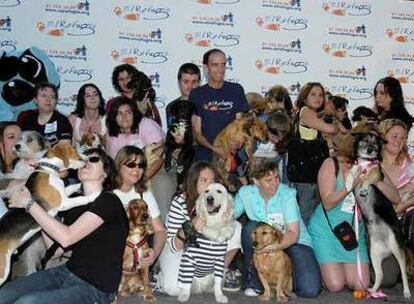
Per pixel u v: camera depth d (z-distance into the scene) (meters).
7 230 4.73
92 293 4.07
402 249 5.61
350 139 5.78
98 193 4.80
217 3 7.91
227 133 6.36
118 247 4.19
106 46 7.78
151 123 6.49
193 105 6.49
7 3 7.62
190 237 5.30
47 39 7.69
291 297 5.62
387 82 7.22
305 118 6.50
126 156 5.25
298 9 8.02
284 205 5.62
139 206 5.18
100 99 6.95
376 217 5.62
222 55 6.67
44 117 6.59
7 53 7.53
